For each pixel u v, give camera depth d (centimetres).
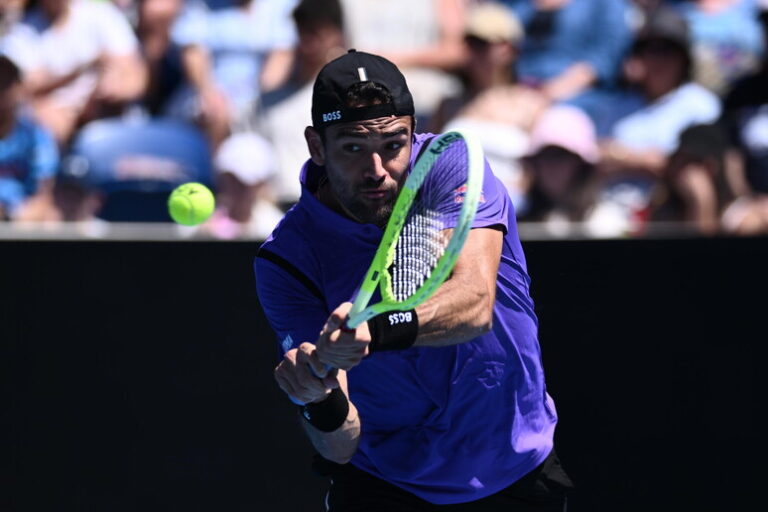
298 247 998
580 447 1526
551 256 1523
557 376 1527
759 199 2169
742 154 2248
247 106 2306
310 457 1541
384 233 920
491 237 945
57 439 1534
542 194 2130
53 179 2192
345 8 2425
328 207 983
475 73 2267
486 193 963
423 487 1059
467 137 841
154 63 2444
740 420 1525
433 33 2455
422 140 995
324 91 908
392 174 913
